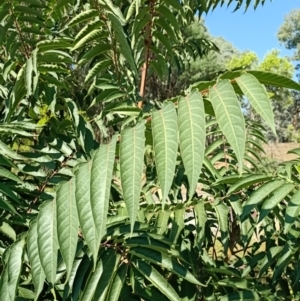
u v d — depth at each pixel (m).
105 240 1.30
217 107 0.90
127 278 1.38
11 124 1.43
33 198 1.63
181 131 0.90
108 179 0.92
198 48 2.76
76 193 0.98
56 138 1.71
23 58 1.79
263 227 1.85
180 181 1.72
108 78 1.87
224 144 2.04
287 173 1.43
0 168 1.18
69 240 0.99
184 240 1.67
